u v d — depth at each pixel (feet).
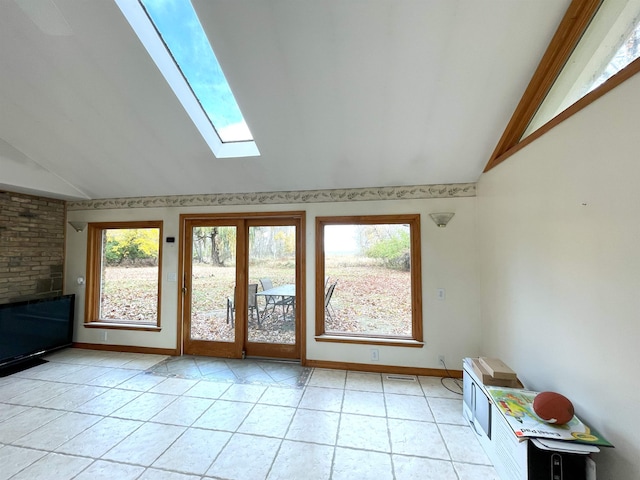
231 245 12.41
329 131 8.52
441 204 10.64
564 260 5.68
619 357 4.42
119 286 13.39
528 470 4.75
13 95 7.87
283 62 6.53
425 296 10.60
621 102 4.31
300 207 11.64
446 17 5.50
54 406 8.36
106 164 10.80
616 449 4.45
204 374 10.53
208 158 10.13
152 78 7.21
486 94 7.00
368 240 11.40
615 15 4.58
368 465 6.11
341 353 11.05
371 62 6.42
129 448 6.58
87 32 6.23
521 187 7.30
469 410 7.50
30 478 5.69
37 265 12.55
